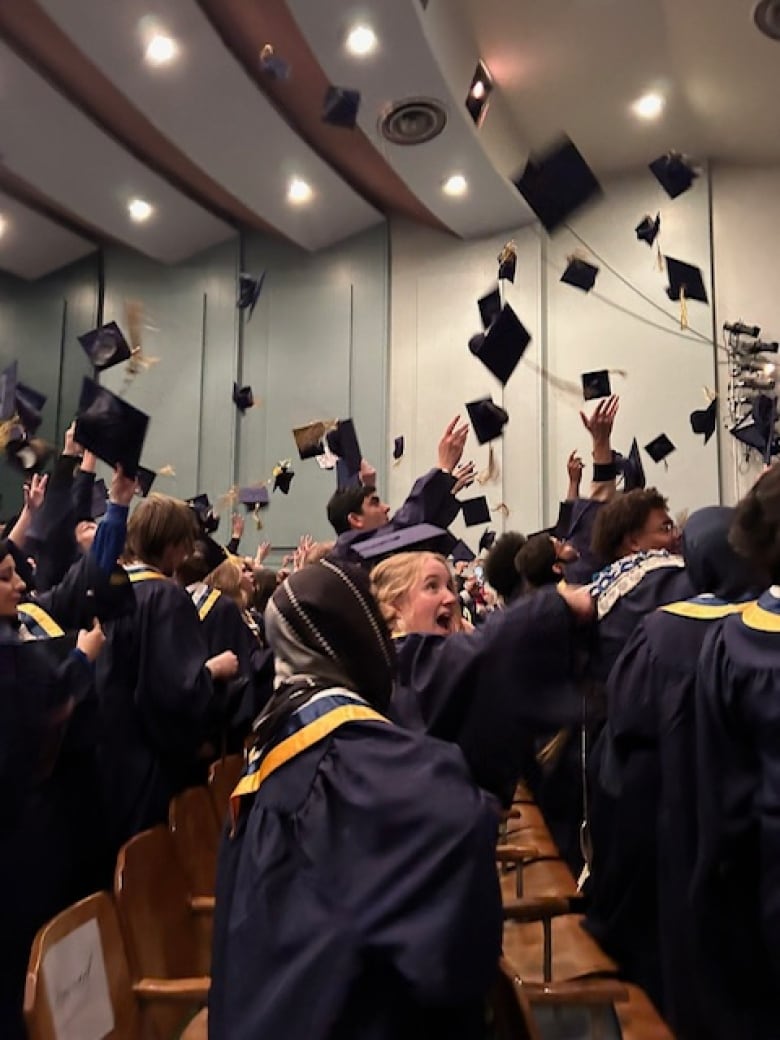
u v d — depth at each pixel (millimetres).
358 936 1054
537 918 1974
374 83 6395
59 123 7508
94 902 1603
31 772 1833
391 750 1147
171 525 2639
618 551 2479
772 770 1545
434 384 8852
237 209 9219
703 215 8047
